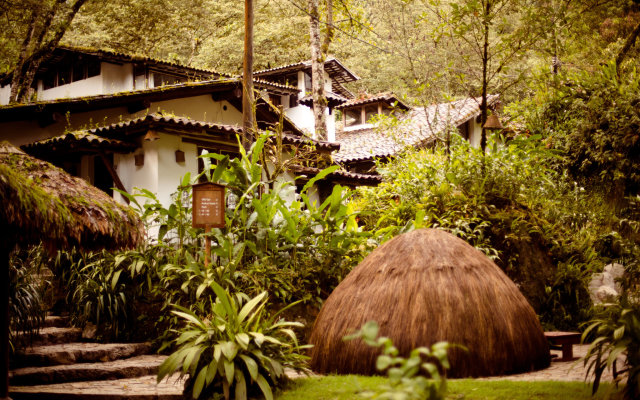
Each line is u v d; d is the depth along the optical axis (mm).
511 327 5875
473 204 10359
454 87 14133
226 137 14195
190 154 13742
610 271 10914
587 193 13242
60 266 9539
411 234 6375
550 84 13555
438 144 14445
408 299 5770
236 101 17578
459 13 10758
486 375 5621
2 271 5723
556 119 14469
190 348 5520
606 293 10156
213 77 20406
